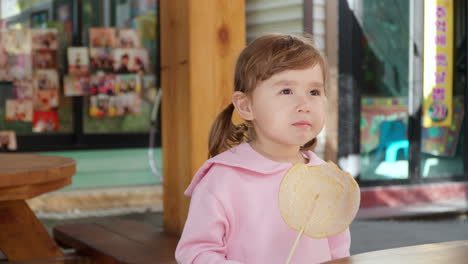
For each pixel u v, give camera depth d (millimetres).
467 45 6848
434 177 6777
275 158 1578
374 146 6543
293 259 1499
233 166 1516
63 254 3299
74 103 6949
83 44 7031
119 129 7129
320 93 1511
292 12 5902
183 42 3275
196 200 1500
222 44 3289
